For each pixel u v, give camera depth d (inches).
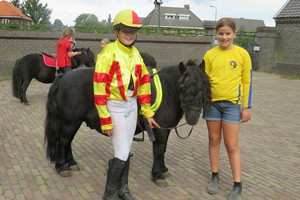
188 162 170.4
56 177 144.6
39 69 320.2
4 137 205.0
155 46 609.6
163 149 138.3
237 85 121.3
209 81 116.3
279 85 530.6
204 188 138.3
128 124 108.4
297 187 141.1
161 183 137.6
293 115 300.5
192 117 110.3
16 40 509.7
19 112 283.0
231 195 126.0
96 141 201.9
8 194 127.1
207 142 208.7
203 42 634.2
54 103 135.9
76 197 126.6
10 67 512.7
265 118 286.2
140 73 107.9
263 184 143.5
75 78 129.4
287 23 708.7
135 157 175.0
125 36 100.2
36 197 125.6
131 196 120.3
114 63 100.3
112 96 103.3
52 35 529.0
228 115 123.4
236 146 126.5
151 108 123.2
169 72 128.2
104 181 142.2
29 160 164.9
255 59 780.0
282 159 178.2
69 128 134.2
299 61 686.5
